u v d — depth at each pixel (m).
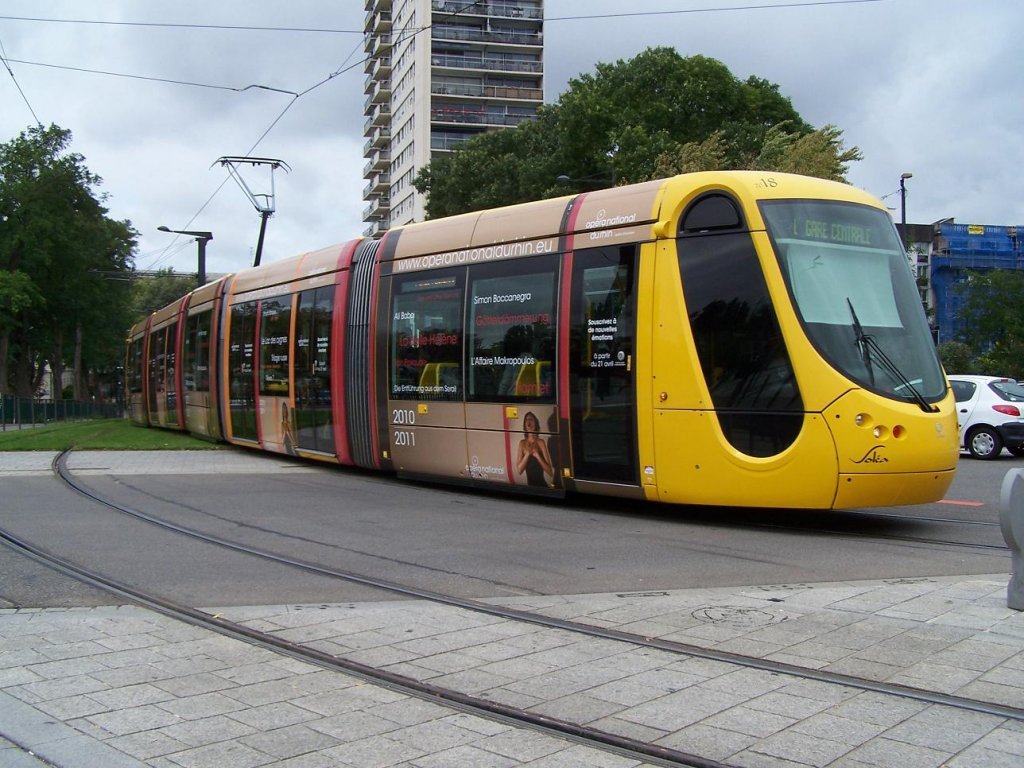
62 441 22.09
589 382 10.85
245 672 5.23
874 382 9.27
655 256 10.24
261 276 18.78
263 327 18.31
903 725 4.27
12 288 51.75
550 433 11.31
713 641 5.66
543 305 11.45
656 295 10.18
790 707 4.53
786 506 9.42
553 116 47.81
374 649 5.62
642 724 4.35
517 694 4.80
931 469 9.24
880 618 6.08
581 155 39.72
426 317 13.31
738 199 9.77
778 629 5.89
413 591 7.16
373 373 14.30
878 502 9.20
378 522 10.56
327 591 7.23
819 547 8.91
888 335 9.62
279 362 17.45
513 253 11.96
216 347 20.80
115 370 88.38
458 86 92.19
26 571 7.94
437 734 4.31
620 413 10.50
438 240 13.27
